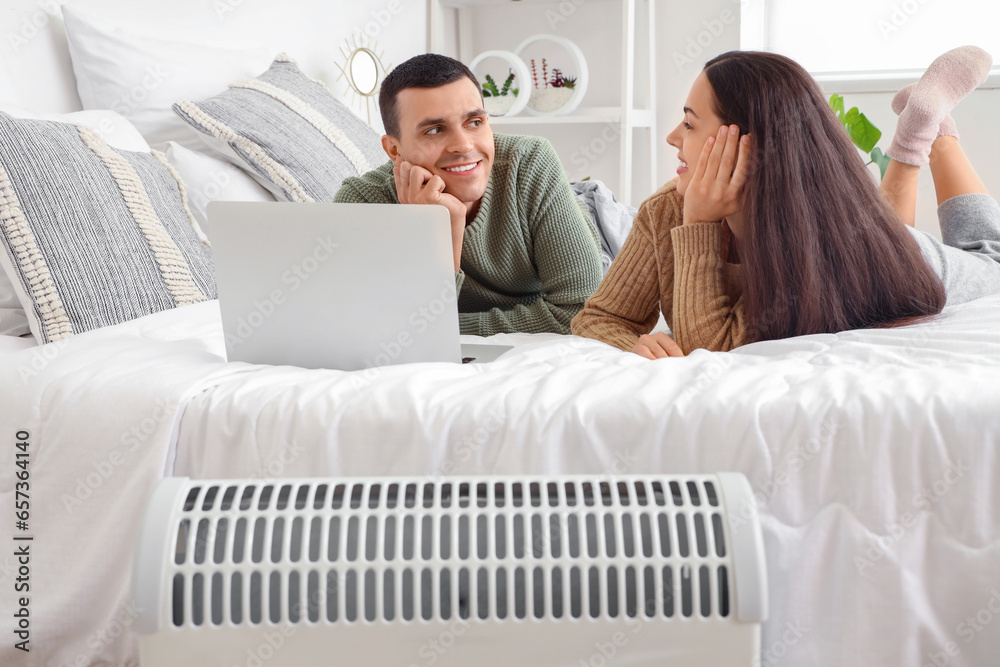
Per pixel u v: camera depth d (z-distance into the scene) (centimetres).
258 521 67
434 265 97
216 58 205
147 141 187
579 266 151
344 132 210
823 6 324
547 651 65
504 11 351
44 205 125
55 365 97
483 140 139
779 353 103
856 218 115
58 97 176
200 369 95
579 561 64
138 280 133
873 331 103
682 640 64
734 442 78
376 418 84
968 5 306
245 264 98
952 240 169
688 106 122
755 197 114
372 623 65
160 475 85
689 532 64
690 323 122
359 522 67
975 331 96
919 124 171
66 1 176
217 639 65
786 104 113
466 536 67
